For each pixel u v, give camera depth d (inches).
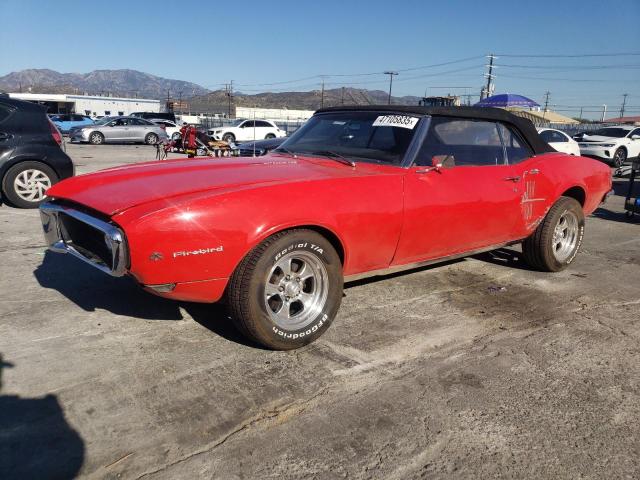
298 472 87.5
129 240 106.8
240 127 1183.6
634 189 498.3
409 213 143.9
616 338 145.2
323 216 125.7
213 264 113.7
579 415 107.3
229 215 113.5
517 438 99.1
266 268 118.7
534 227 189.2
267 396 109.0
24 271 179.8
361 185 135.3
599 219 335.3
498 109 182.7
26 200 297.9
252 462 89.4
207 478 85.2
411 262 154.7
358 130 164.6
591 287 188.4
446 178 154.9
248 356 125.6
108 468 86.4
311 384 114.4
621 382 121.3
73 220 129.3
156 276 110.3
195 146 583.2
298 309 133.5
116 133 1046.4
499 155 177.2
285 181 125.5
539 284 189.3
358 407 106.7
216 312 149.7
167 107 3737.7
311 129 177.6
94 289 164.2
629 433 102.1
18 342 127.7
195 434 96.0
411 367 124.0
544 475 89.7
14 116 294.7
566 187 194.1
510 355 132.3
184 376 115.4
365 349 132.2
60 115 1419.8
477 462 92.1
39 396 105.4
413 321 150.8
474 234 167.2
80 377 113.2
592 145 760.3
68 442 92.2
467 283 186.9
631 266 219.0
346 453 92.7
